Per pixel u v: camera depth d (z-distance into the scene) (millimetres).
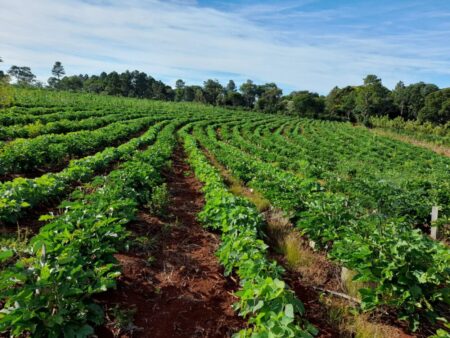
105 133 18875
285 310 3365
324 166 18812
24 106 32594
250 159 16094
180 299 4586
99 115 34406
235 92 106562
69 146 13594
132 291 4594
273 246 6496
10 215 6039
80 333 3238
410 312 4301
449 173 18672
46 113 30438
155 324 4035
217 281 5176
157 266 5398
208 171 11922
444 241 8141
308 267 5773
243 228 5891
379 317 4484
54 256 4121
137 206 8078
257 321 3508
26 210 6773
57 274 3578
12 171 9938
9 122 21266
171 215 7898
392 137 45844
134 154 13133
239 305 4191
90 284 3850
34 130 17156
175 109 60062
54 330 3182
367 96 73125
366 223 5754
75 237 4668
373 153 27062
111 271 4559
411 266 4340
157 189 8359
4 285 3350
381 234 4988
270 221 7594
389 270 4312
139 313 4180
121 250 5652
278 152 23625
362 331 4109
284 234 6902
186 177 13273
